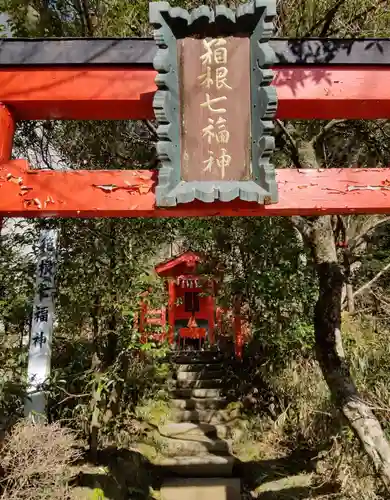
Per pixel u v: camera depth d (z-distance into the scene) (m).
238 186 1.98
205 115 2.07
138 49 2.25
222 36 2.07
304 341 4.93
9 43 2.25
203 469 5.20
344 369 2.92
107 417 4.71
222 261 6.14
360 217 5.00
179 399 6.78
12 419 3.35
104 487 3.87
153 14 2.01
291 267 4.81
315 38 2.27
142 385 6.08
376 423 2.73
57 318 4.45
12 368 4.02
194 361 7.96
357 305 6.12
